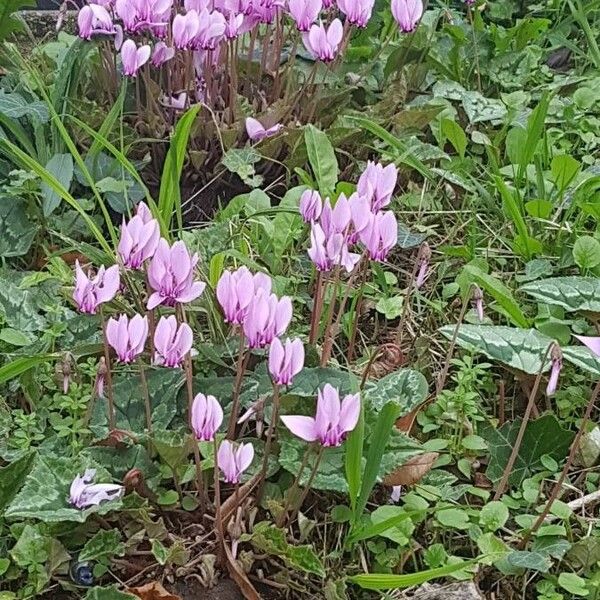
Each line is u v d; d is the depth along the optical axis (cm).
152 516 39
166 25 58
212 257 46
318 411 34
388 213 39
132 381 43
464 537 40
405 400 42
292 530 40
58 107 58
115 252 49
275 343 35
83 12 57
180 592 38
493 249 57
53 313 48
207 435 35
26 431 42
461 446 44
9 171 57
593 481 43
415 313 52
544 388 46
